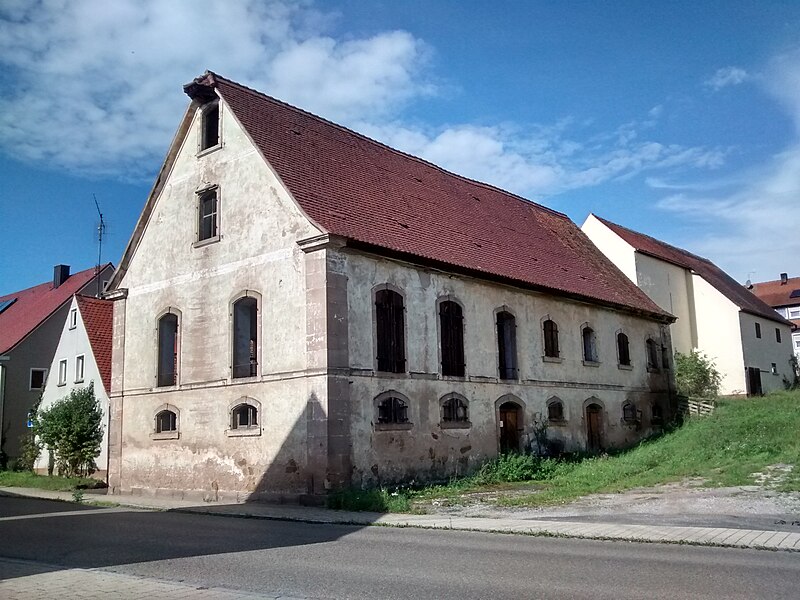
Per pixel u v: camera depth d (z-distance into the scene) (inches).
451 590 302.4
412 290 800.3
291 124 906.7
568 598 283.7
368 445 713.0
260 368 749.3
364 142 1026.7
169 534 509.4
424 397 789.9
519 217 1243.8
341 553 407.2
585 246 1369.3
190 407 821.9
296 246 735.1
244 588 313.6
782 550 393.7
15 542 476.7
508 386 919.7
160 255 900.0
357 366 715.4
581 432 1044.5
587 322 1109.1
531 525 504.1
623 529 471.5
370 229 786.2
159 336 884.6
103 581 332.8
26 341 1477.6
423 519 558.9
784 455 747.4
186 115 888.9
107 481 959.6
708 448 844.6
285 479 705.0
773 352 1835.6
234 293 794.8
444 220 973.8
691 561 362.3
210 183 850.1
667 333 1336.1
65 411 1170.0
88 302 1337.4
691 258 1900.8
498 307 927.7
